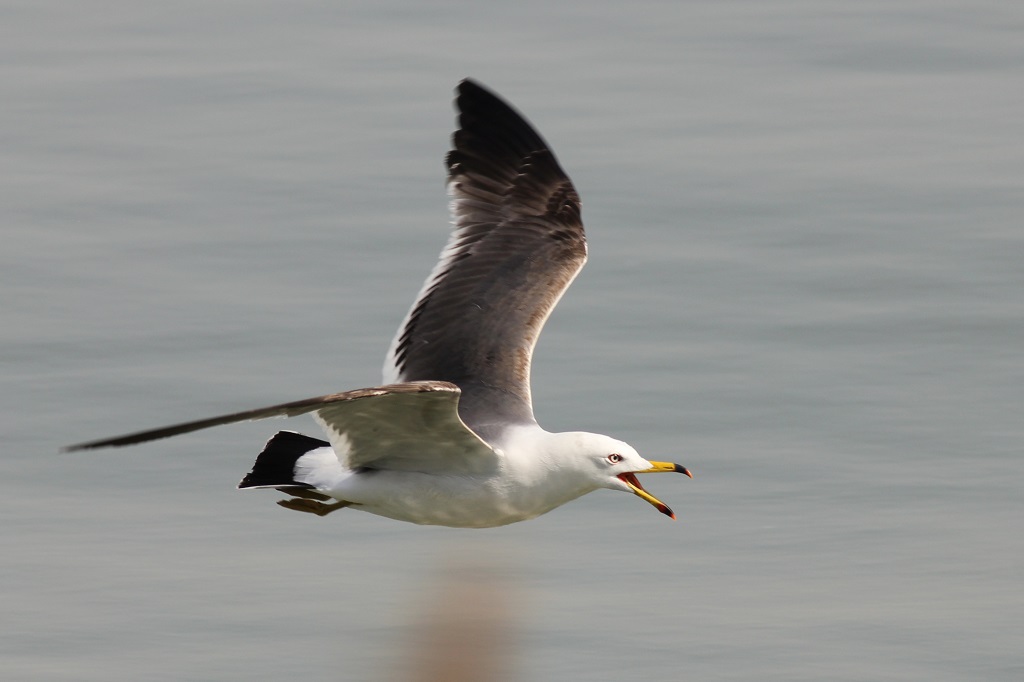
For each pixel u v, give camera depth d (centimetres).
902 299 1744
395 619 1238
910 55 2533
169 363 1617
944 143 2178
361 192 2028
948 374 1593
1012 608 1233
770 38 2614
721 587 1271
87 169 2117
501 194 1240
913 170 2078
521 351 1135
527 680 1166
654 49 2564
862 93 2380
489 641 1208
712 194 2008
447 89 2381
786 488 1409
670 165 2098
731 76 2447
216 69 2486
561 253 1212
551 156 1251
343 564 1316
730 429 1499
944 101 2344
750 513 1375
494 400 1090
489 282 1183
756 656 1178
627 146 2166
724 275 1800
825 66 2495
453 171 1243
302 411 851
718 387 1569
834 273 1803
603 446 1038
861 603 1243
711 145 2169
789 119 2270
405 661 1190
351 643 1212
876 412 1522
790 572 1289
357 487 1027
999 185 2028
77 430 1501
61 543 1338
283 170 2100
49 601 1259
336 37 2625
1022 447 1461
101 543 1339
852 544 1325
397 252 1859
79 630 1224
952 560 1298
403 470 1027
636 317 1706
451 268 1196
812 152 2144
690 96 2359
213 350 1644
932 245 1867
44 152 2177
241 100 2355
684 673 1163
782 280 1789
